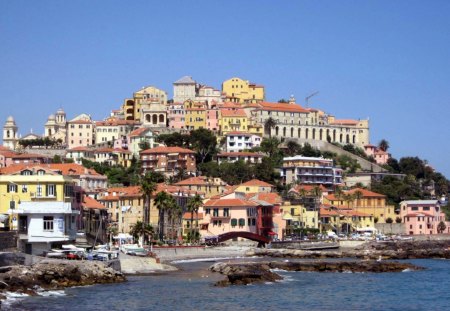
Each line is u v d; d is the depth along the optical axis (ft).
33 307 421.59
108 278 531.50
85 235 645.92
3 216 554.05
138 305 449.06
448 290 566.36
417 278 644.27
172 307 450.71
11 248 522.88
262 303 480.23
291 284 580.30
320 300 501.97
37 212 552.82
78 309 424.46
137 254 639.76
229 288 540.11
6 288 460.14
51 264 502.38
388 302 504.43
